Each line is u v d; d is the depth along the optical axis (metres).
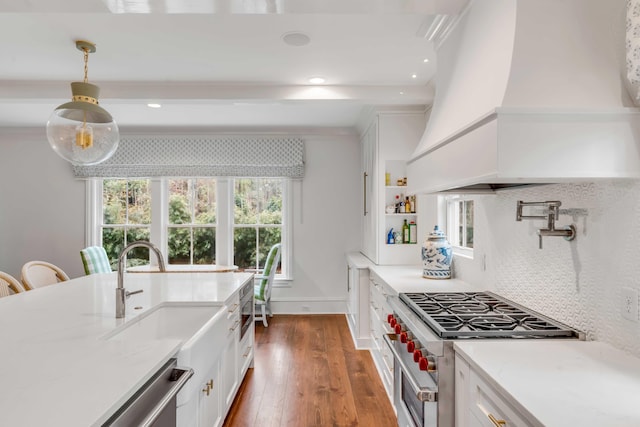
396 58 2.72
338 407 2.64
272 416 2.53
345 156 5.10
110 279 2.95
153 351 1.30
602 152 1.21
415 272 3.29
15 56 2.66
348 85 3.29
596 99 1.22
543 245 1.80
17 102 3.28
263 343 3.96
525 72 1.25
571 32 1.27
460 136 1.47
